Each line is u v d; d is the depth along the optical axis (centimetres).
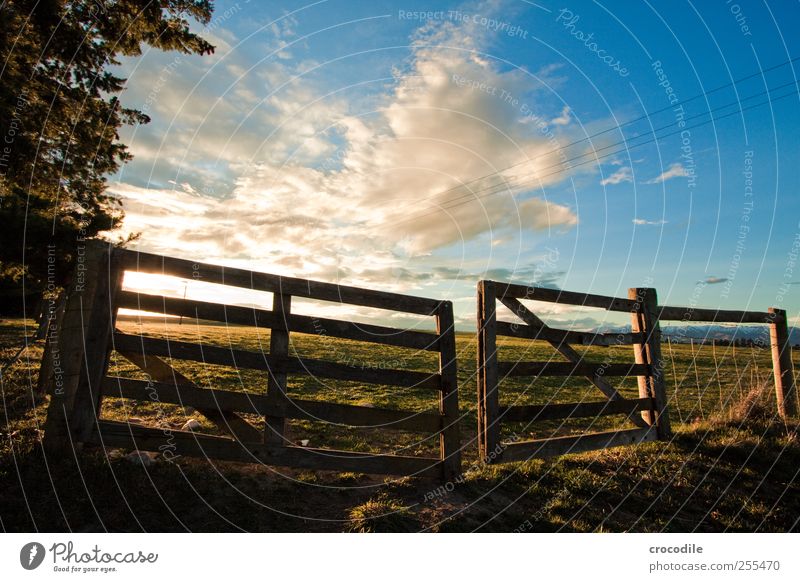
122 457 459
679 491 552
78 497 390
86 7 873
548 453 632
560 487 545
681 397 1112
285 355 506
